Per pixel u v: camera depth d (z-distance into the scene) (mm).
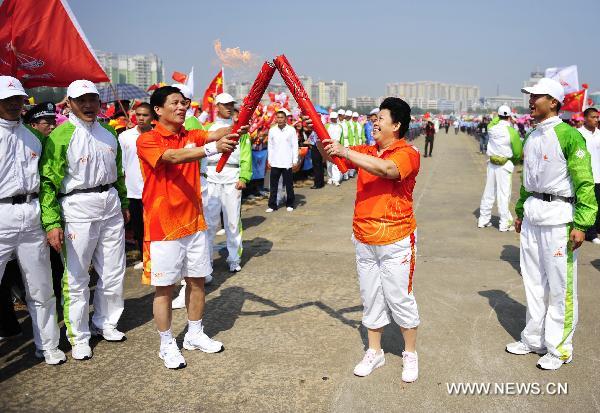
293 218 9273
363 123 17875
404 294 3336
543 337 3752
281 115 9727
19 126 3506
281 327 4344
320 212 9867
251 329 4309
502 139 7719
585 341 4031
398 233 3260
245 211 10023
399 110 3199
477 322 4441
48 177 3621
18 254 3545
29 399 3260
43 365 3725
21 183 3475
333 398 3244
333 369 3611
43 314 3686
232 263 5930
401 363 3693
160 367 3684
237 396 3277
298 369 3617
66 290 3820
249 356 3828
